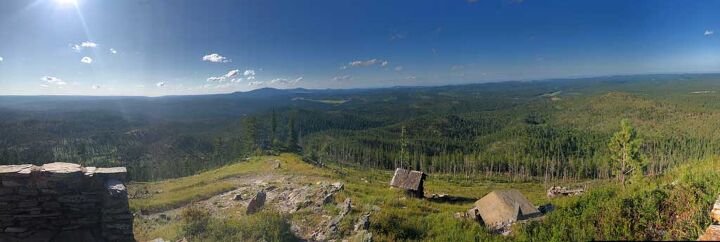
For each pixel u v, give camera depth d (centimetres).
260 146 13375
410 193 4125
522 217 2130
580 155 17525
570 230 1239
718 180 1367
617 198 1420
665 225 1105
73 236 1529
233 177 6594
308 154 13925
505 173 15225
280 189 3800
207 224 1806
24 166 1560
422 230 1688
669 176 2184
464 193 5453
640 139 4294
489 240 1430
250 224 1766
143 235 1908
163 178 13800
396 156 16425
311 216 2092
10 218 1472
